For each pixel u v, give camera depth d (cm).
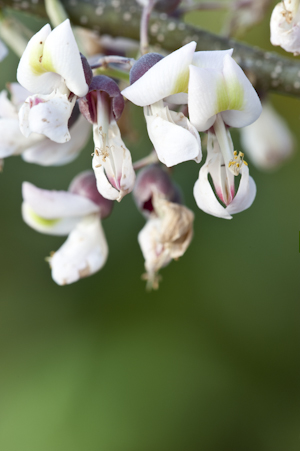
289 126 41
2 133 25
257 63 27
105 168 23
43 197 26
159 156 23
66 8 27
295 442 39
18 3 27
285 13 24
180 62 22
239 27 29
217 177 23
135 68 23
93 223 26
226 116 23
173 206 25
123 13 27
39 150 26
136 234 41
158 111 23
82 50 26
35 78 23
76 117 25
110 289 41
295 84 27
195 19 39
